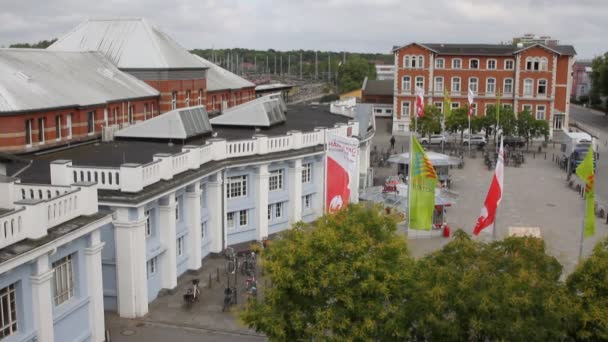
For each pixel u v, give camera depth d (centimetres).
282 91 10775
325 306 1975
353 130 5206
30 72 4291
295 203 4431
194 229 3622
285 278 1950
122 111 4959
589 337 1766
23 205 2097
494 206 3139
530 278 1741
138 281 3009
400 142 9406
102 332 2606
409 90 10112
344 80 16800
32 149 3844
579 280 1870
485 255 1888
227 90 7219
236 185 4106
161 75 5531
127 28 5772
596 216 5038
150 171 3056
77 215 2409
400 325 1853
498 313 1662
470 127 8194
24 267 2108
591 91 16050
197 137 4491
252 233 4225
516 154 8094
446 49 10038
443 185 5966
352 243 1991
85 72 5012
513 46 10225
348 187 3325
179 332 2886
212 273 3669
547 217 4997
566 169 7188
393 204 4616
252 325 2039
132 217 2933
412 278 1958
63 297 2400
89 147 4166
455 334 1695
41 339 2183
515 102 9831
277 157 4184
